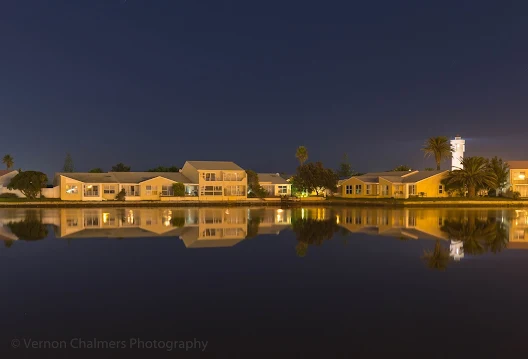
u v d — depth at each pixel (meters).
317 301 11.23
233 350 8.24
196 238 22.97
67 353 8.13
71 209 50.44
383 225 30.38
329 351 8.18
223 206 58.50
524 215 41.62
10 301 11.27
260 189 72.94
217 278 13.71
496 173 70.31
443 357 7.91
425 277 13.86
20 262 16.30
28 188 60.81
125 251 18.78
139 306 10.83
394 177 71.12
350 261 16.52
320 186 73.19
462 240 22.42
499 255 17.91
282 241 21.91
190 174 72.12
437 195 69.12
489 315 10.13
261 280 13.45
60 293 11.99
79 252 18.52
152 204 58.72
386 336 8.88
